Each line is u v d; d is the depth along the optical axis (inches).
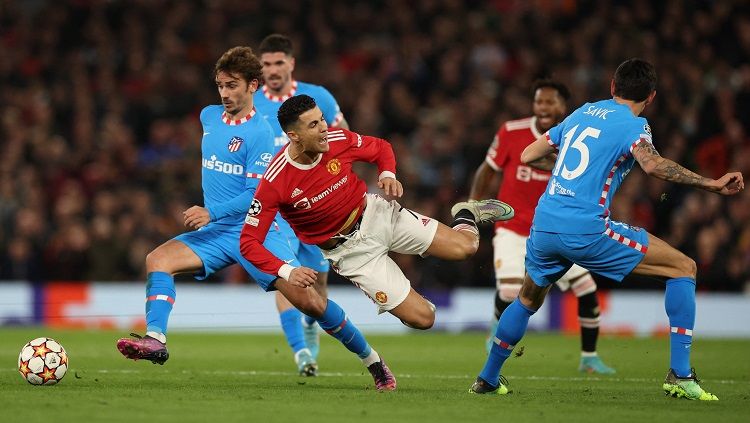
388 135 2512.3
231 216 1110.4
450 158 2375.7
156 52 2763.3
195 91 2657.5
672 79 2536.9
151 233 2174.0
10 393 957.2
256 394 989.8
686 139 2412.6
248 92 1114.1
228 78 1096.8
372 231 1016.2
